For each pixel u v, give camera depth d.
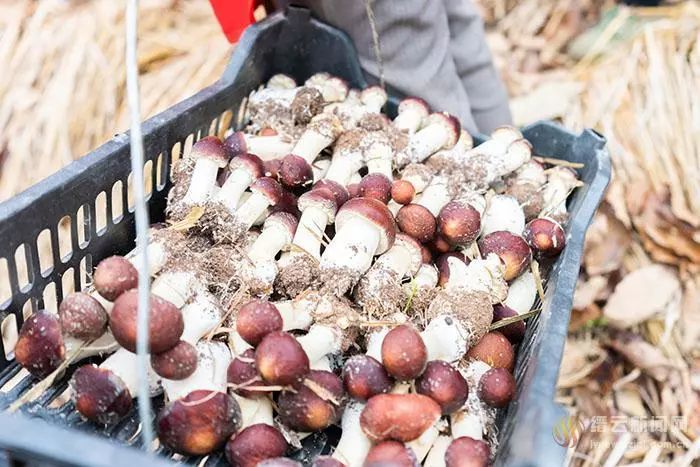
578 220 0.77
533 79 1.50
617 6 1.63
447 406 0.64
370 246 0.71
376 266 0.72
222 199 0.75
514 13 1.75
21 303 0.68
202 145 0.77
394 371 0.63
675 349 1.01
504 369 0.68
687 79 1.25
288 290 0.71
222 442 0.63
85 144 1.17
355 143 0.82
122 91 1.22
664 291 1.03
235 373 0.64
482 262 0.74
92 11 1.33
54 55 1.24
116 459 0.49
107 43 1.27
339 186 0.78
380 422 0.62
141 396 0.55
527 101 1.31
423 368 0.64
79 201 0.71
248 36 0.88
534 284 0.77
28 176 1.12
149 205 0.78
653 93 1.23
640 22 1.55
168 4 1.39
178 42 1.33
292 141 0.83
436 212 0.79
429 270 0.75
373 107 0.89
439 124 0.85
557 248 0.77
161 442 0.63
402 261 0.73
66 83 1.20
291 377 0.62
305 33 0.93
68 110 1.17
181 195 0.76
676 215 1.08
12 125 1.16
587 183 0.83
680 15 1.46
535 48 1.64
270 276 0.71
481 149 0.85
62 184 0.69
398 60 0.93
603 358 1.02
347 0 0.90
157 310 0.61
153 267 0.69
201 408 0.61
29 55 1.23
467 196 0.80
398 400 0.62
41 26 1.28
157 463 0.49
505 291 0.73
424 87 0.94
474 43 1.01
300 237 0.73
